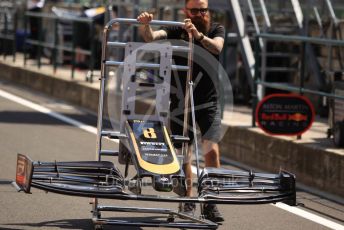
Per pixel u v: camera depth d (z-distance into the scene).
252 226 12.44
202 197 10.30
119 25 26.58
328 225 12.74
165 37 12.20
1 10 38.91
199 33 11.79
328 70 21.48
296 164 16.36
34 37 34.84
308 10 23.34
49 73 29.83
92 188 10.20
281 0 24.42
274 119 16.84
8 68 33.44
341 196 15.02
